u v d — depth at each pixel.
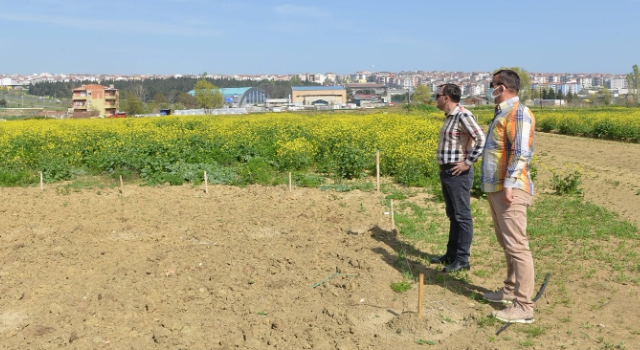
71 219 9.62
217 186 13.32
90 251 7.59
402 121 28.89
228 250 7.55
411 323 5.06
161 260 7.16
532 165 14.45
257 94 136.00
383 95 158.75
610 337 4.89
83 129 26.84
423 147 14.88
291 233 8.45
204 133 23.05
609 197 11.50
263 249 7.52
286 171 15.44
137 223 9.19
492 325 5.16
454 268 6.62
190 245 7.84
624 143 26.08
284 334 5.01
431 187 12.80
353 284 6.12
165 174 14.18
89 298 5.86
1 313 5.55
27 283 6.36
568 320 5.25
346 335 5.00
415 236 8.29
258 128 25.22
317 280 6.37
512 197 5.16
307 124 27.75
